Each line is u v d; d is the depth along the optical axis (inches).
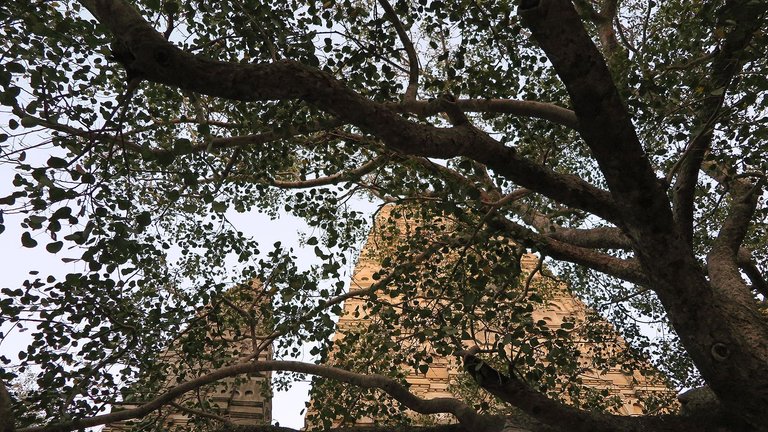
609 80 182.9
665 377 456.8
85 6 188.4
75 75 232.7
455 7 285.0
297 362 285.7
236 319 364.5
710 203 407.5
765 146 273.4
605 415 256.1
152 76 175.5
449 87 297.9
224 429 293.1
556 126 338.3
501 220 324.8
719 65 243.8
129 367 297.9
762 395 217.9
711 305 224.5
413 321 312.5
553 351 274.1
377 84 284.5
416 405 272.2
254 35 252.8
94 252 220.7
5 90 193.2
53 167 190.2
